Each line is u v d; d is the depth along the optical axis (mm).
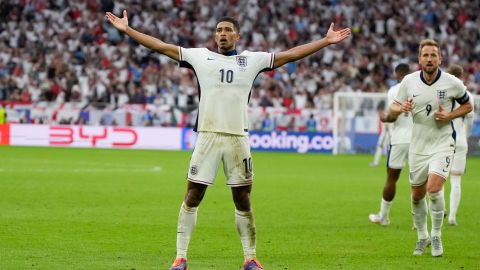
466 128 34875
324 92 95000
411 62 103312
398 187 50406
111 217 34031
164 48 22094
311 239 29562
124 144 84500
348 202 41625
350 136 83500
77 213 35062
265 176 56156
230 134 21984
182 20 107000
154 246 27094
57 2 105625
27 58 98438
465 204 41844
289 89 94062
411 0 109562
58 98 92500
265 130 85500
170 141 84188
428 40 25656
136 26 105875
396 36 106312
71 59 98938
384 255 26344
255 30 106375
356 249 27484
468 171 64250
